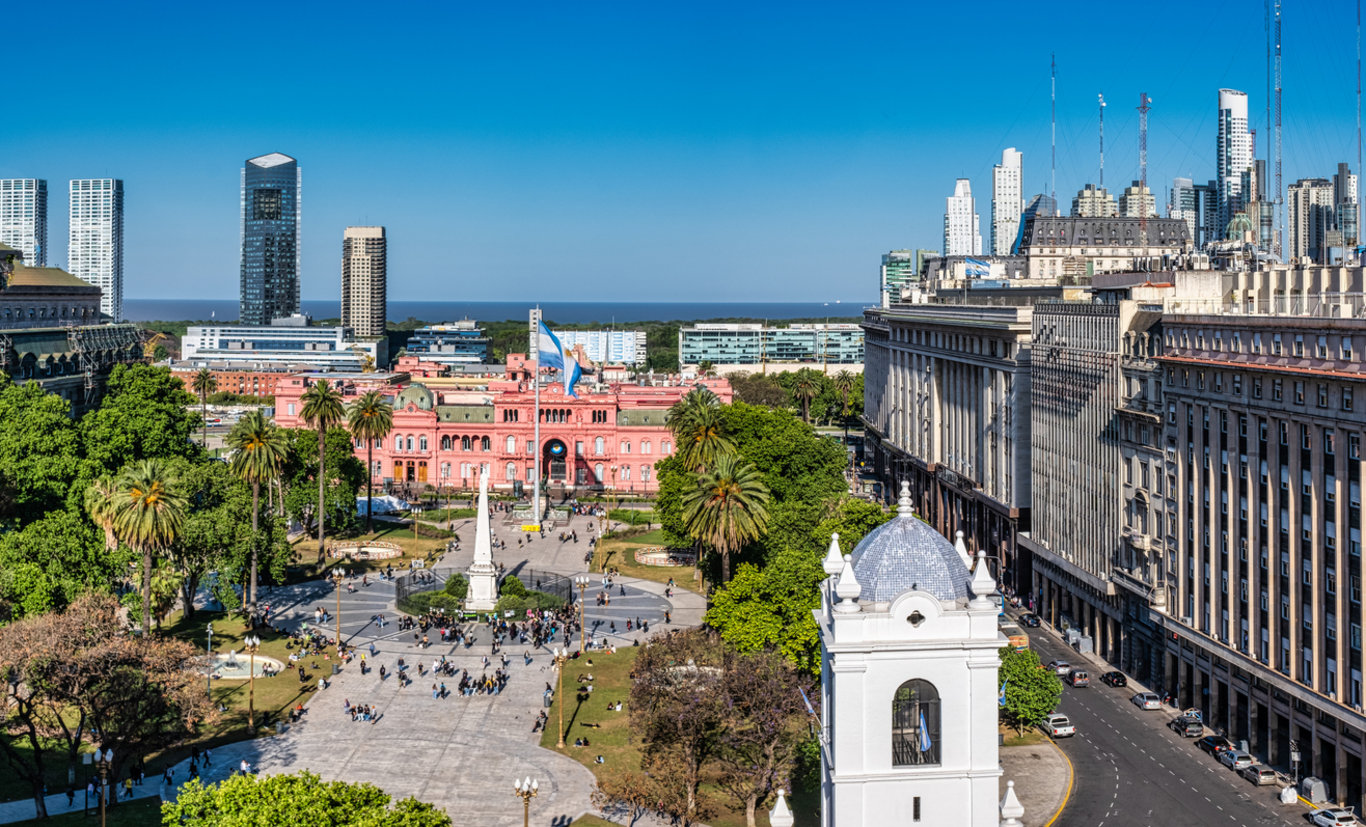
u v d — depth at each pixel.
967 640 60.78
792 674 115.31
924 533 63.88
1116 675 150.25
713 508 159.88
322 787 82.50
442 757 127.81
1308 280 136.25
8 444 181.75
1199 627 134.88
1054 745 128.88
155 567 158.50
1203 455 134.38
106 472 185.38
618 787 118.12
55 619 112.88
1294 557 117.25
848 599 61.22
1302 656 116.69
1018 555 194.88
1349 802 110.88
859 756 61.22
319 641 168.12
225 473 193.62
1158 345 146.12
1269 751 122.00
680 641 126.38
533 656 163.12
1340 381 109.81
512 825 110.88
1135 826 108.19
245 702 143.75
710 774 120.81
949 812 61.66
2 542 145.88
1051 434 178.00
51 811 110.44
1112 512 157.00
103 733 109.25
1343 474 109.69
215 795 82.69
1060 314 174.25
